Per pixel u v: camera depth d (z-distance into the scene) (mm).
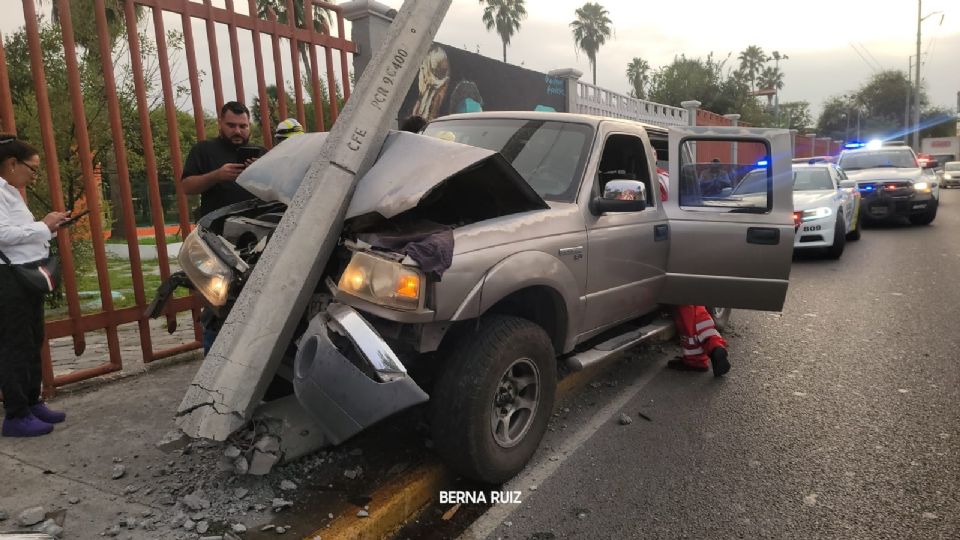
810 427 4172
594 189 4051
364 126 3207
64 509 2848
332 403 2658
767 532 3016
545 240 3477
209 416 2727
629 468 3627
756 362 5535
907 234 14188
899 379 5043
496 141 4395
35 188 8352
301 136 3812
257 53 5109
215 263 3227
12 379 3473
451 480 3422
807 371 5277
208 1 4727
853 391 4805
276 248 2936
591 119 4387
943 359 5504
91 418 3812
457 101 8773
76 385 4336
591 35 65875
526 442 3426
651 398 4703
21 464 3250
